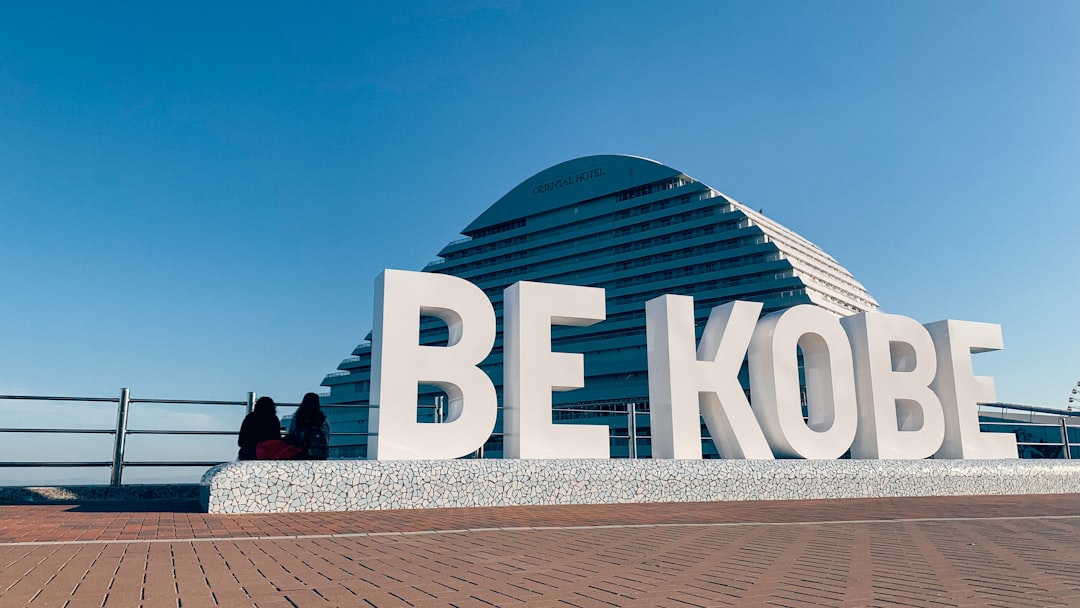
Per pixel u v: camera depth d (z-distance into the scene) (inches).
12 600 169.8
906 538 313.7
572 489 466.9
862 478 563.8
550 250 4658.0
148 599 173.0
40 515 350.6
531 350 512.1
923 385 638.5
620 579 209.9
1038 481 639.8
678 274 3932.1
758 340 601.0
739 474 521.7
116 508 397.4
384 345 467.5
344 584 195.5
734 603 179.5
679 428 534.0
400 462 429.1
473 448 479.5
